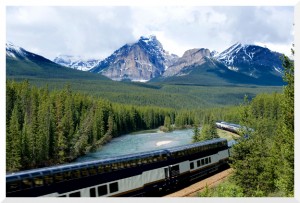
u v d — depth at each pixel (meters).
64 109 89.62
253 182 28.33
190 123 157.50
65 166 25.25
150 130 147.50
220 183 35.00
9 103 78.75
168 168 34.28
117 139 110.50
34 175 23.20
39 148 65.44
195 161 38.91
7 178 22.14
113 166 28.34
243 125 30.70
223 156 45.19
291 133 23.17
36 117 75.19
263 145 30.20
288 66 23.25
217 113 161.62
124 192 28.86
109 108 119.12
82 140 82.19
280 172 27.92
